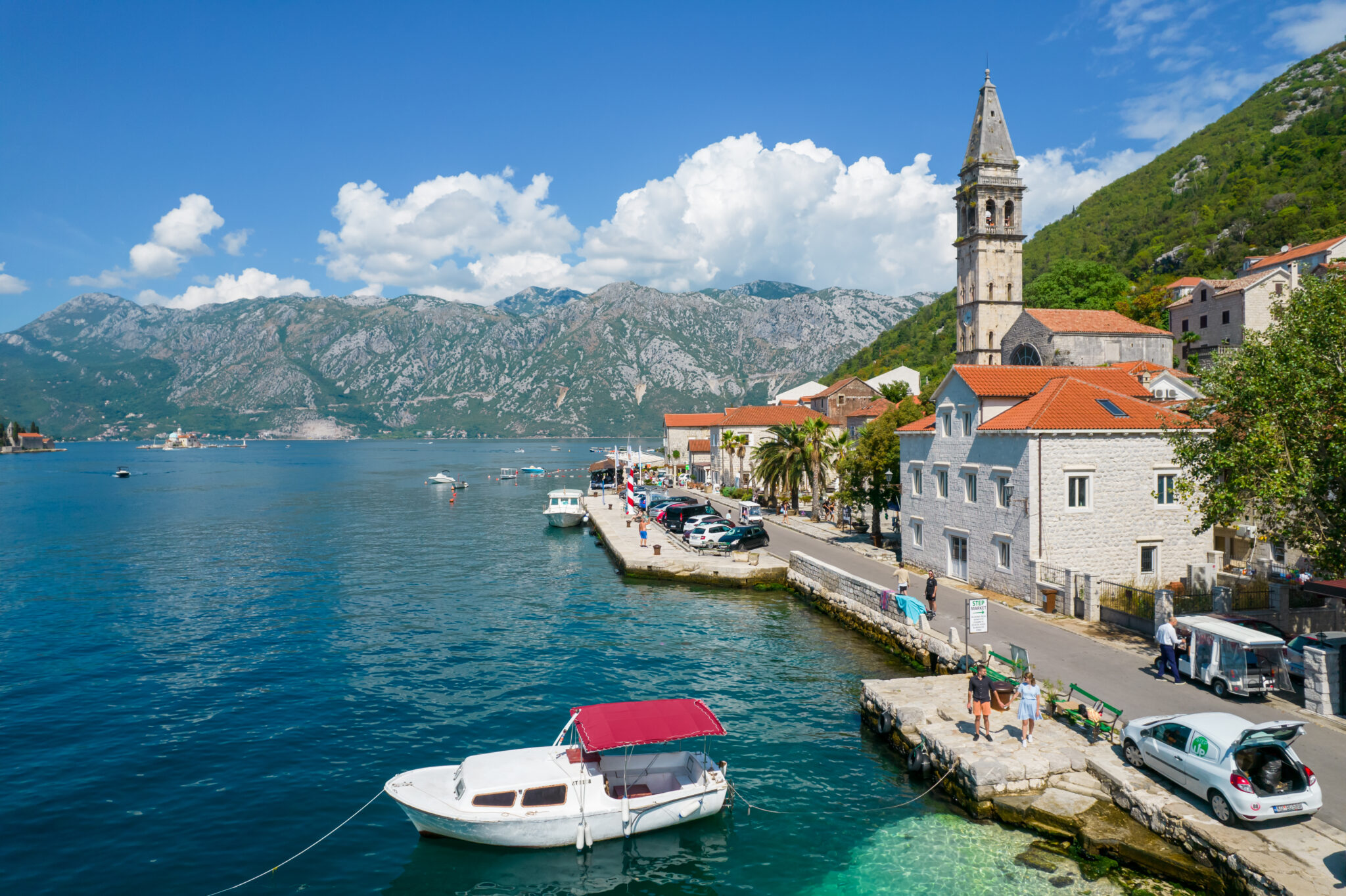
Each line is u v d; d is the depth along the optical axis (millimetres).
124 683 32875
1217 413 29109
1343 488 24609
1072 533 35312
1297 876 14117
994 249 74688
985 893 16516
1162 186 190625
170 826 20828
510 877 18469
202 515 103500
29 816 21391
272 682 32750
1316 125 154875
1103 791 19109
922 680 27297
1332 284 25812
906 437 47531
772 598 49031
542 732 26953
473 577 57875
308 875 18594
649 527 74188
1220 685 23078
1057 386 38469
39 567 63031
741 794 22141
